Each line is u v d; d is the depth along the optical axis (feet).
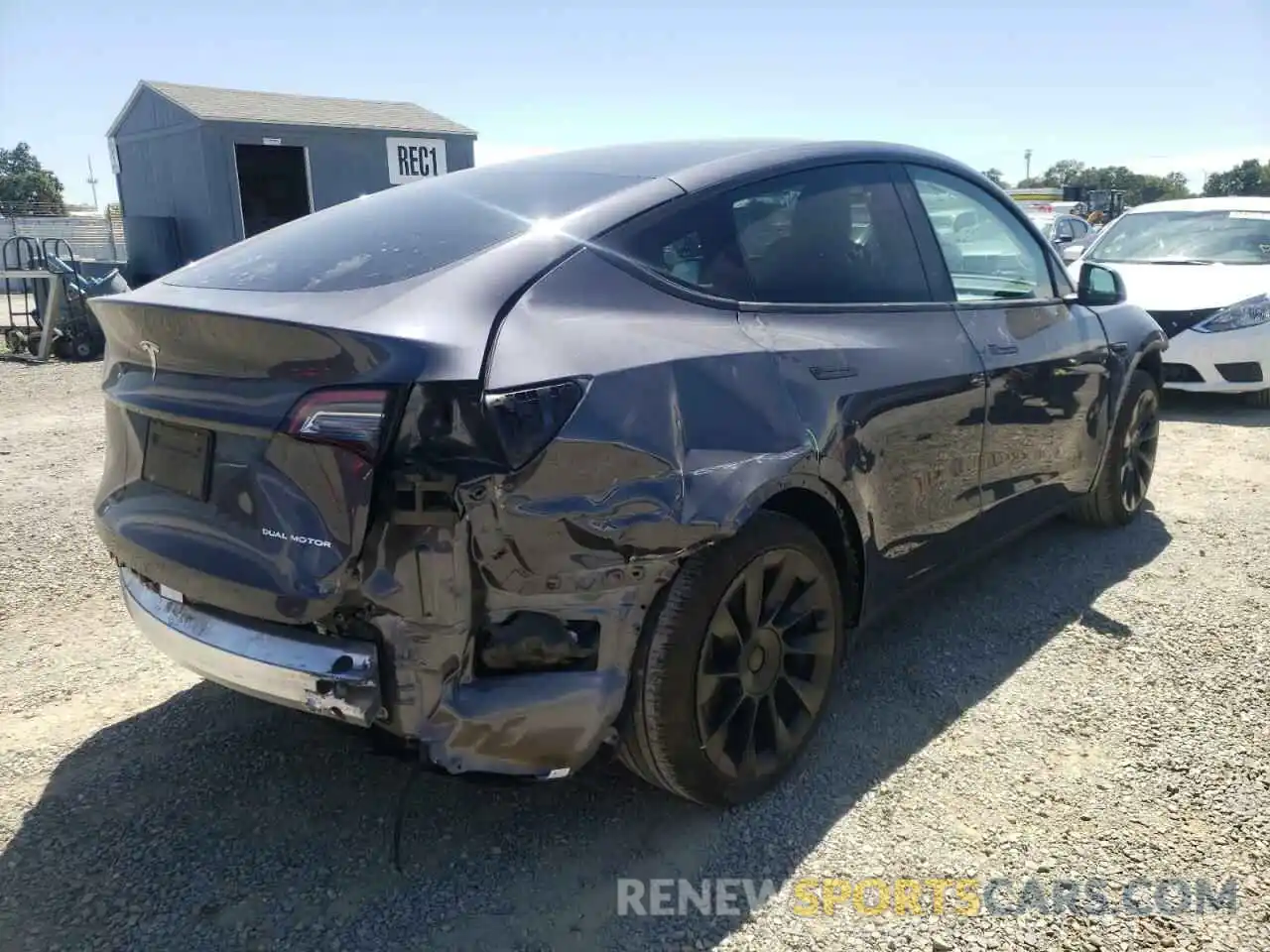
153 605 8.36
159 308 7.62
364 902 7.82
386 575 6.84
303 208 56.29
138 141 55.52
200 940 7.41
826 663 9.55
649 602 7.77
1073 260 32.60
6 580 14.17
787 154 10.29
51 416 27.14
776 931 7.51
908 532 10.48
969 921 7.59
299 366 7.04
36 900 7.79
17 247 41.60
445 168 60.85
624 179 9.36
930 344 10.61
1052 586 13.96
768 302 9.32
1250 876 8.04
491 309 7.43
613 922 7.61
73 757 9.79
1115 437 15.31
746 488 8.11
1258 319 24.73
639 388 7.63
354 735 7.56
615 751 8.27
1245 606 13.21
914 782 9.34
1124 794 9.11
